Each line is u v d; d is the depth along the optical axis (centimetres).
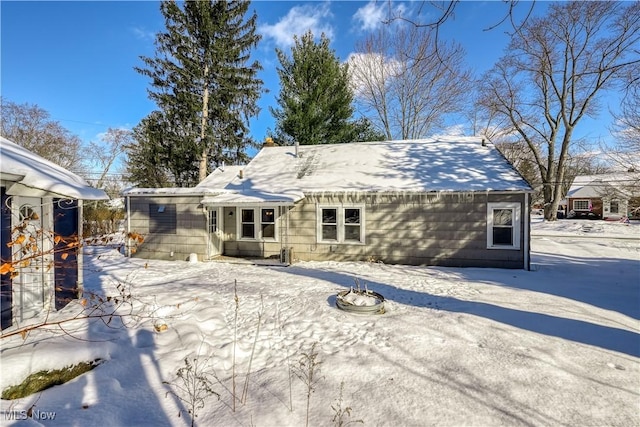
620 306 609
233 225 1261
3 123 2692
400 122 2395
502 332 480
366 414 287
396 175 1156
